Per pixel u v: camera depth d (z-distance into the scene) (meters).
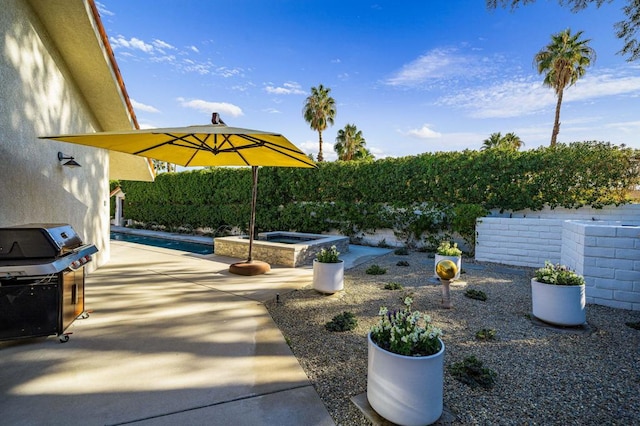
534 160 10.33
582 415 2.65
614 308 5.42
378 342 2.77
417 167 12.28
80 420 2.45
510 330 4.45
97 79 6.76
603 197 9.62
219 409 2.62
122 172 12.34
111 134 4.39
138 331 4.18
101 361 3.37
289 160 7.34
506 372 3.33
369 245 13.32
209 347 3.76
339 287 6.13
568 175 9.93
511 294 6.20
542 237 8.74
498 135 29.33
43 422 2.42
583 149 9.83
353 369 3.37
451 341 4.09
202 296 5.81
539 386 3.07
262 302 5.51
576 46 19.25
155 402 2.69
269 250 9.31
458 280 7.30
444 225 11.57
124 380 3.01
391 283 6.68
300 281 7.07
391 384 2.49
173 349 3.69
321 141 30.78
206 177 17.56
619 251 5.43
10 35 4.50
